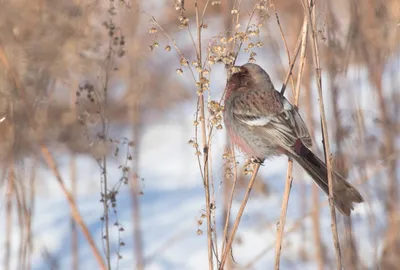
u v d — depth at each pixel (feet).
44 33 29.48
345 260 34.83
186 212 46.21
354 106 35.60
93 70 29.96
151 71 59.62
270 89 33.63
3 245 39.32
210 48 27.48
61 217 44.57
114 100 50.01
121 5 29.84
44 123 33.65
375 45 37.55
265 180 47.60
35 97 30.76
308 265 39.22
